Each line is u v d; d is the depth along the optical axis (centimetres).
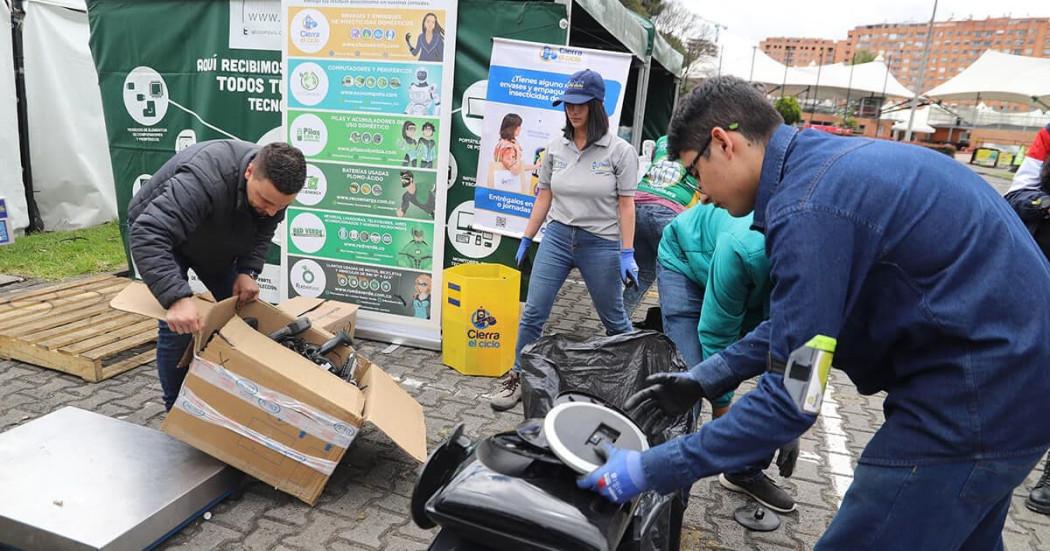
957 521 143
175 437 275
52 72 721
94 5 496
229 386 271
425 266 470
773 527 291
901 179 137
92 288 520
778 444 136
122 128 514
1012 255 137
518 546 143
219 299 316
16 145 703
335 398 274
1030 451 138
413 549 260
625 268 379
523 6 425
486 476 150
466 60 441
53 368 399
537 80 428
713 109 152
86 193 771
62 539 228
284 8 449
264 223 311
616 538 146
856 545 153
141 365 415
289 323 310
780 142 148
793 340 133
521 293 468
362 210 471
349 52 447
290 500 286
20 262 627
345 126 459
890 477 146
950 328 135
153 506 247
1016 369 133
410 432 286
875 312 145
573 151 374
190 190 265
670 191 505
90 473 265
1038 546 292
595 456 151
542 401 235
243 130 490
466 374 434
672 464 142
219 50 479
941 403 139
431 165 452
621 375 247
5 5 677
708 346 271
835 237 133
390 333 483
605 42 824
